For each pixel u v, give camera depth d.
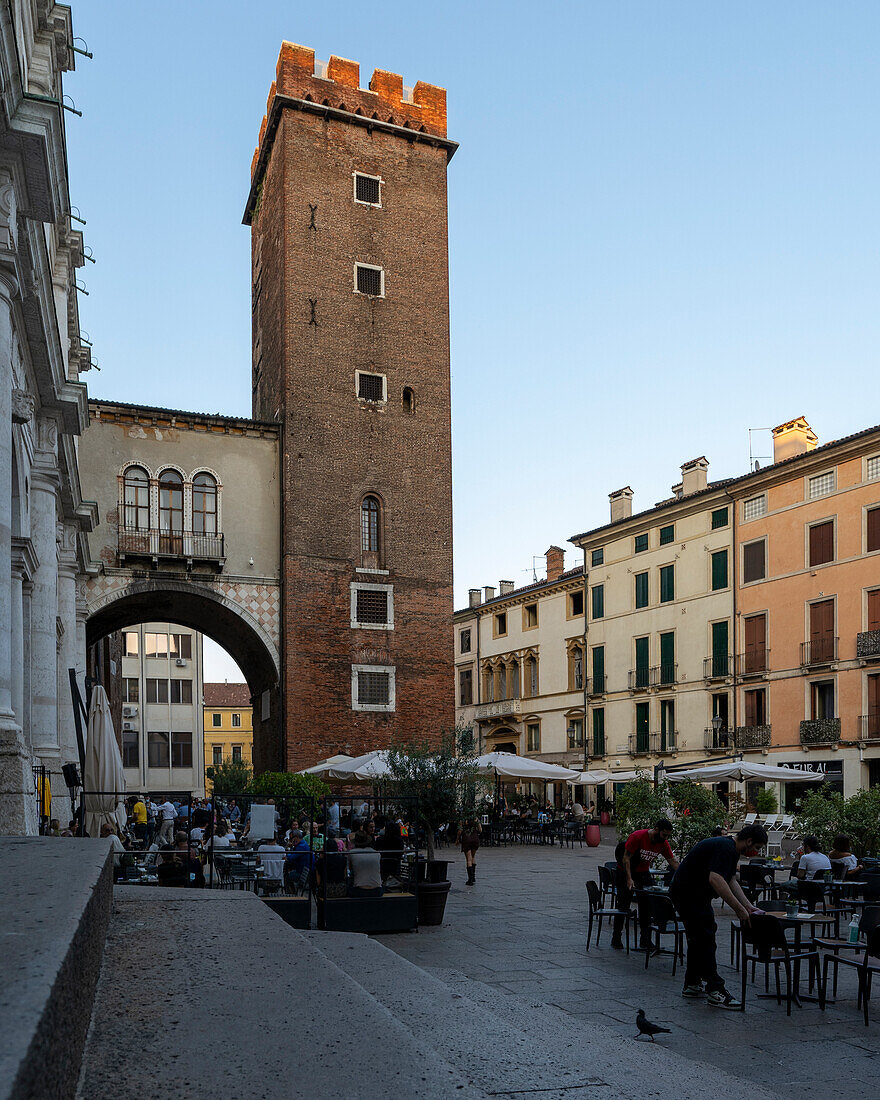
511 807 49.38
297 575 39.16
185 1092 2.57
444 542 42.03
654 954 13.32
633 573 53.03
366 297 42.12
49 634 21.03
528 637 62.75
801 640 42.41
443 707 40.88
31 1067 1.40
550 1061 5.15
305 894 16.64
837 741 40.06
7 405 14.56
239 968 4.07
